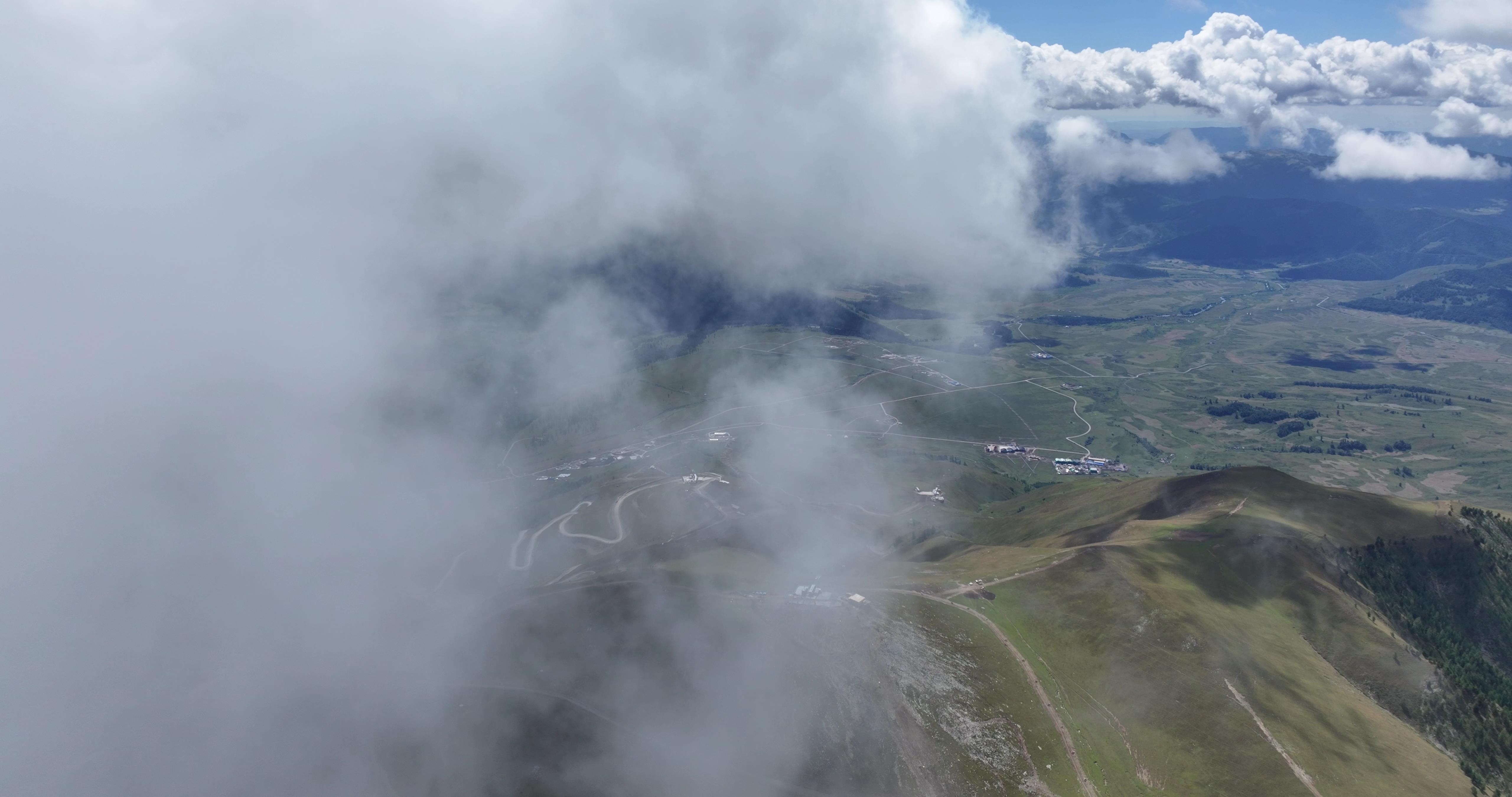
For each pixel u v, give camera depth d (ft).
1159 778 509.35
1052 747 528.63
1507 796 526.57
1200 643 592.60
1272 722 536.42
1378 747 536.83
